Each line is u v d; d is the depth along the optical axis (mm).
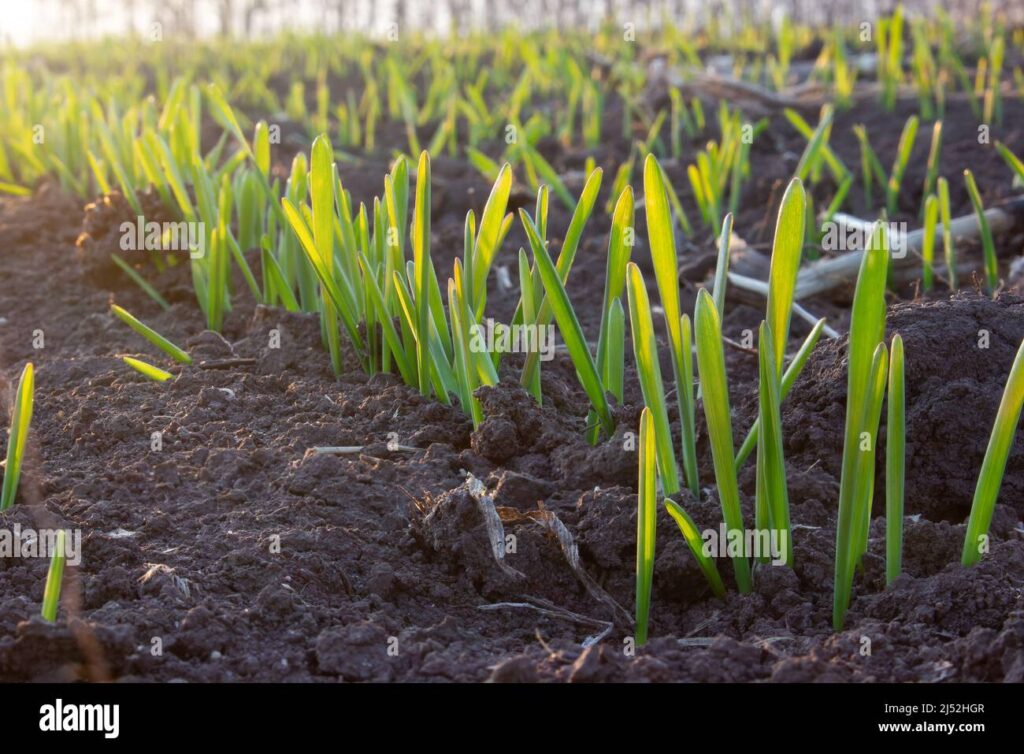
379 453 2217
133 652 1521
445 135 5277
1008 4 9586
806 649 1600
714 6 9945
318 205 2354
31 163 4711
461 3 11250
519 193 4234
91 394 2527
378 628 1613
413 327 2377
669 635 1675
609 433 2152
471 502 1868
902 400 1611
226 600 1685
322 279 2428
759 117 5590
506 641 1687
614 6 10438
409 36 9352
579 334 2027
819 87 6184
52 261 3699
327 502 2018
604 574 1843
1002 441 1634
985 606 1614
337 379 2590
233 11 11195
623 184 4094
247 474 2135
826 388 2211
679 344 1822
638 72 6582
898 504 1672
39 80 7957
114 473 2094
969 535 1698
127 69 7691
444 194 4438
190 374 2602
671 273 1775
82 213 4145
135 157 3834
